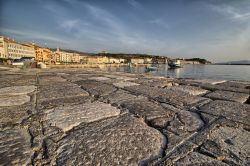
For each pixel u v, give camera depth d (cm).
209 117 198
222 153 131
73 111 213
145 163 120
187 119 194
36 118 190
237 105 244
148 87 373
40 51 10712
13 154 126
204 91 345
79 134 156
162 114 209
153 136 155
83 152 130
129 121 187
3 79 492
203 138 152
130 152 131
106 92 318
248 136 156
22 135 154
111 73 739
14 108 222
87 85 393
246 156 128
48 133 157
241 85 409
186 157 127
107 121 186
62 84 406
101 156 125
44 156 125
